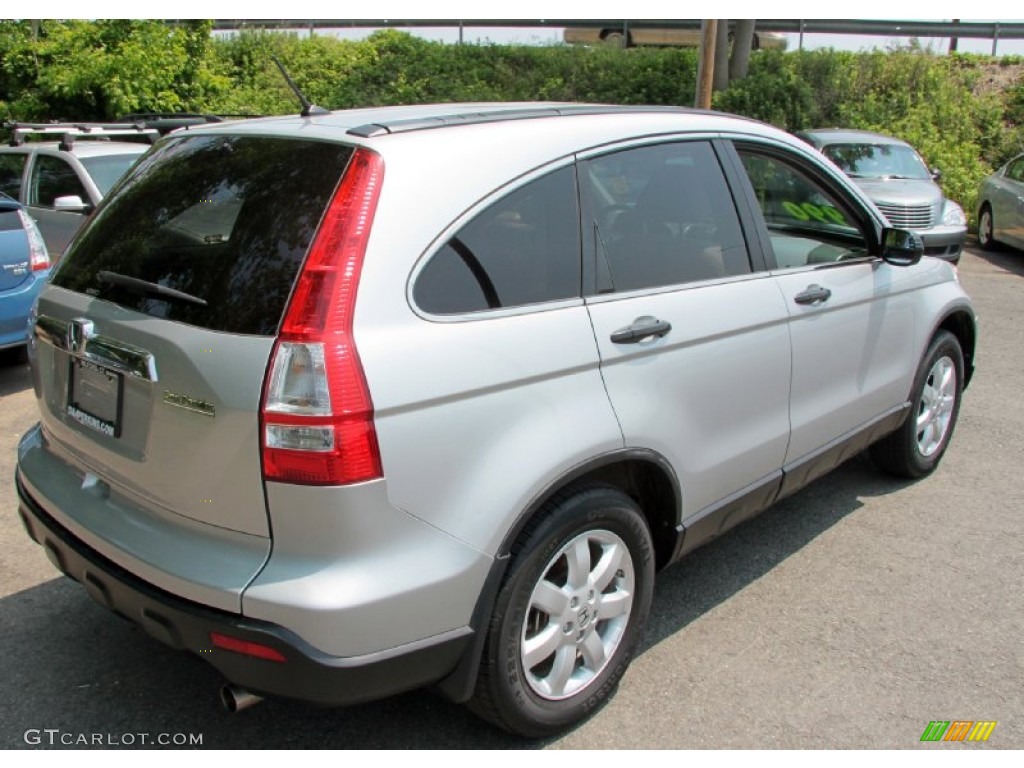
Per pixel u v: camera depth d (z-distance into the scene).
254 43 19.08
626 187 3.00
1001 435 5.60
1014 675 3.21
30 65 14.67
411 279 2.36
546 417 2.59
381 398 2.25
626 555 2.93
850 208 4.10
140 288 2.58
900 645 3.38
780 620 3.55
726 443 3.28
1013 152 16.70
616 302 2.85
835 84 17.61
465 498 2.42
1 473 4.91
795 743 2.86
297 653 2.21
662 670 3.22
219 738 2.86
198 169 2.79
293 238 2.34
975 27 20.19
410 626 2.34
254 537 2.31
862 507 4.58
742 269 3.39
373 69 18.50
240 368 2.24
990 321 8.74
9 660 3.25
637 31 20.56
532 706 2.73
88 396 2.75
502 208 2.61
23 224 6.26
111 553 2.54
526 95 18.22
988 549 4.14
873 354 4.10
